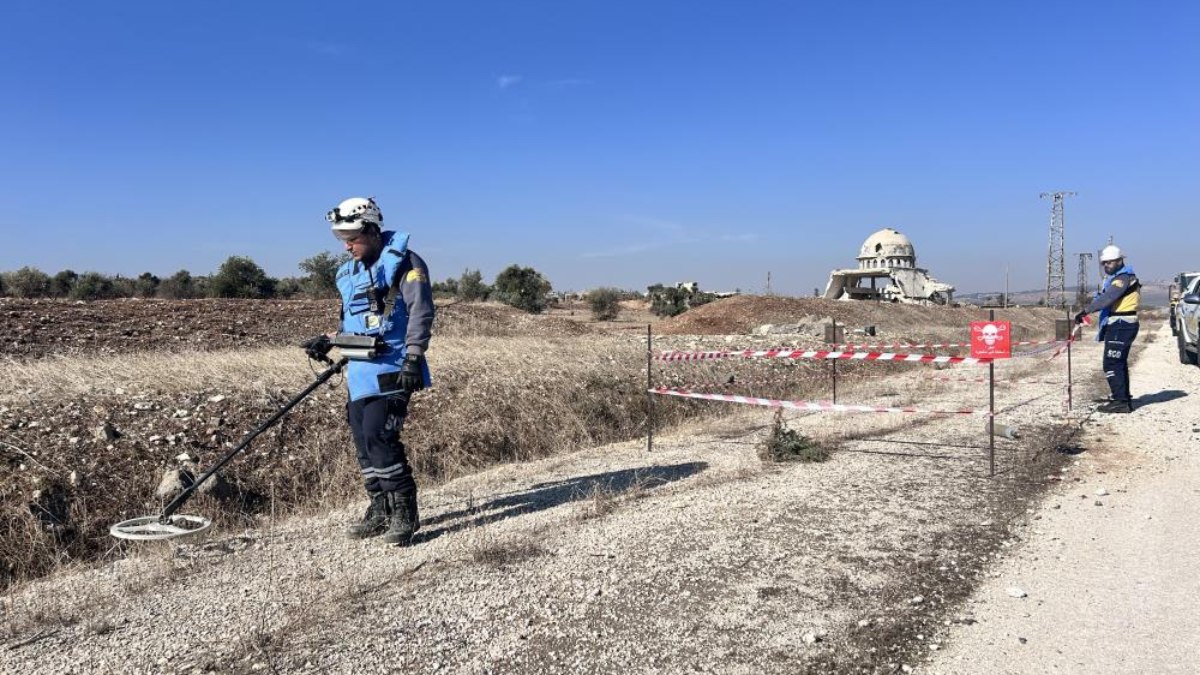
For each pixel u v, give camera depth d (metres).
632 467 6.81
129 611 3.75
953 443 7.56
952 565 4.23
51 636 3.50
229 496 5.80
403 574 4.16
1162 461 6.73
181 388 7.70
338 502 6.01
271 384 8.11
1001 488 5.85
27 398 6.99
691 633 3.43
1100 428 8.41
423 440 7.42
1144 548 4.50
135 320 15.48
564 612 3.65
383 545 4.70
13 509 5.07
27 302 16.45
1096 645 3.31
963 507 5.34
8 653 3.34
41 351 12.07
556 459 7.47
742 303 31.88
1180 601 3.74
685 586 3.95
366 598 3.84
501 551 4.44
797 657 3.22
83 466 5.73
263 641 3.37
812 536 4.71
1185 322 15.94
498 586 3.96
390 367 4.65
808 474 6.31
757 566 4.22
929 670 3.12
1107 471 6.39
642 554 4.41
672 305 44.88
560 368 10.22
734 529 4.86
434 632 3.45
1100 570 4.16
